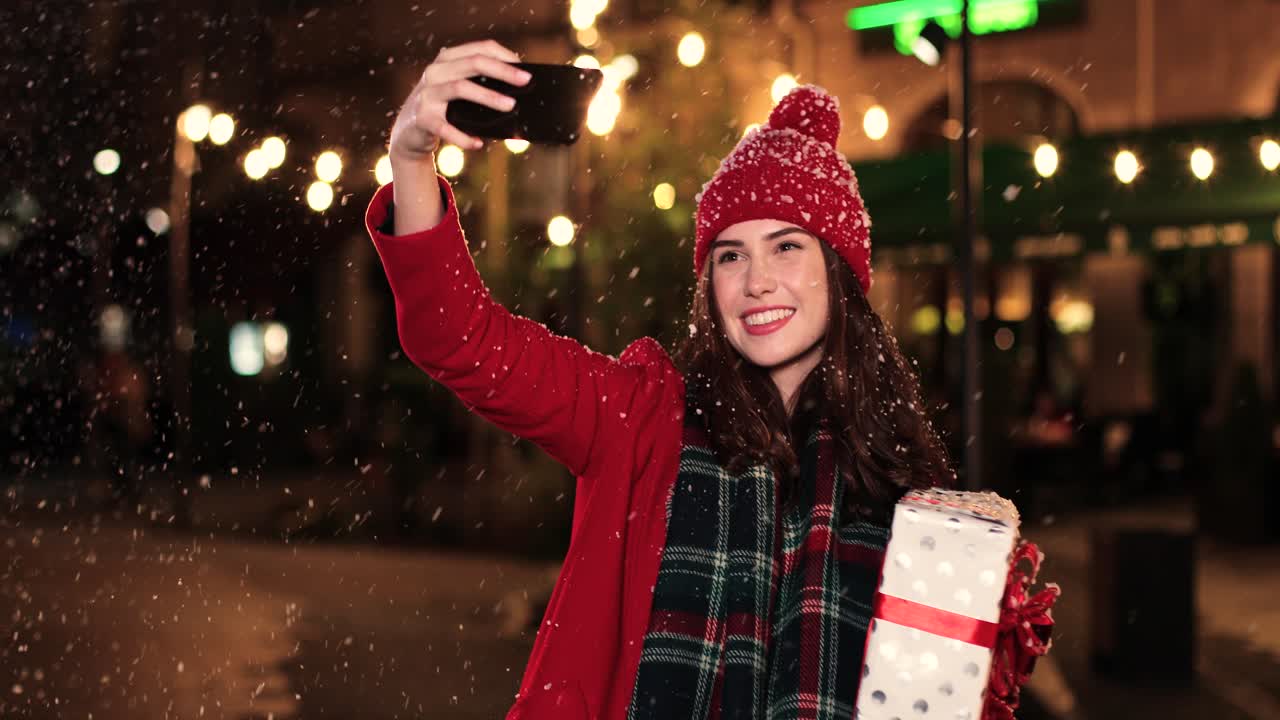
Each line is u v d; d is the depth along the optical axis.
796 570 1.75
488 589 8.41
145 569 9.08
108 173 13.69
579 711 1.67
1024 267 15.41
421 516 11.40
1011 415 10.84
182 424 14.72
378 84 14.48
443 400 15.89
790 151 1.88
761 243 1.86
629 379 1.86
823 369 1.87
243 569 9.16
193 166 14.09
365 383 16.39
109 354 14.23
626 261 8.74
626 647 1.71
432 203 1.65
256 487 14.13
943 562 1.51
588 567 1.75
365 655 6.48
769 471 1.79
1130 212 7.41
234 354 16.48
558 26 14.49
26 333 14.41
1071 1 14.55
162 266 15.23
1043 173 6.81
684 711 1.67
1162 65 14.40
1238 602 8.05
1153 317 14.71
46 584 8.36
